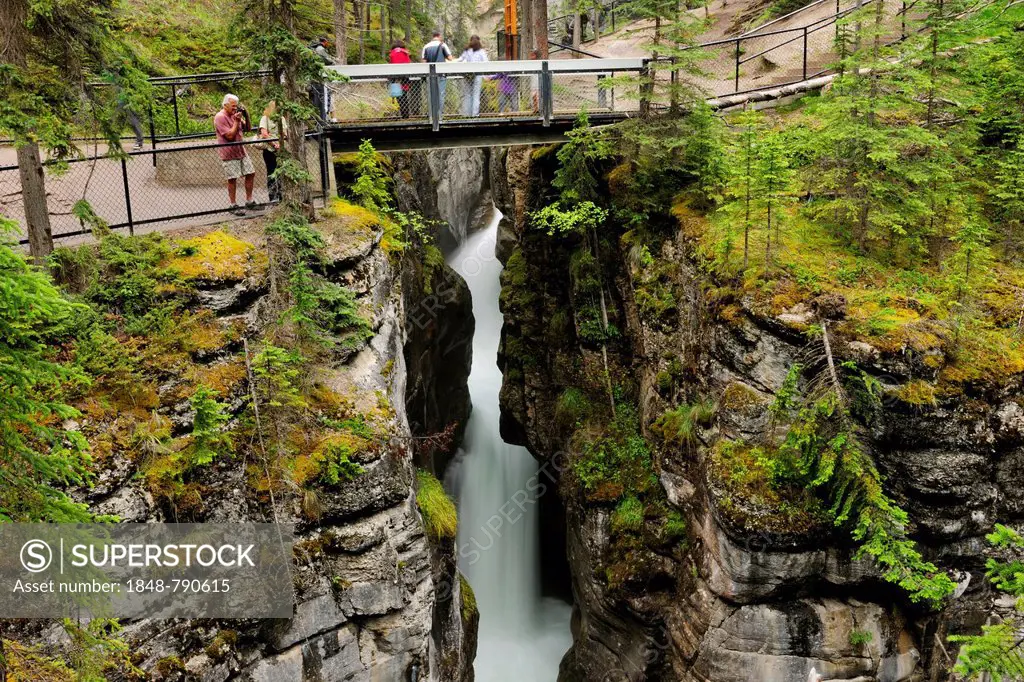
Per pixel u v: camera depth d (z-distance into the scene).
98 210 15.19
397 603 13.62
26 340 7.82
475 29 43.78
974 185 17.08
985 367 14.15
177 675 11.20
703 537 16.52
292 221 13.80
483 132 18.92
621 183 19.81
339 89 17.70
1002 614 14.73
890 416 13.98
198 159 16.97
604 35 34.38
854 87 15.50
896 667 15.30
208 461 11.66
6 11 10.75
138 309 12.27
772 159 14.72
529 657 22.09
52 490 8.17
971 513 14.26
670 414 18.09
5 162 16.84
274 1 13.75
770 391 15.20
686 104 18.22
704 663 16.08
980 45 15.72
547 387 22.78
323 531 13.13
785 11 28.53
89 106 11.45
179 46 24.08
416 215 19.14
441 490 18.27
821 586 15.34
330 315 13.98
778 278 15.27
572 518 20.75
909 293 15.06
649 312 18.92
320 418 13.52
